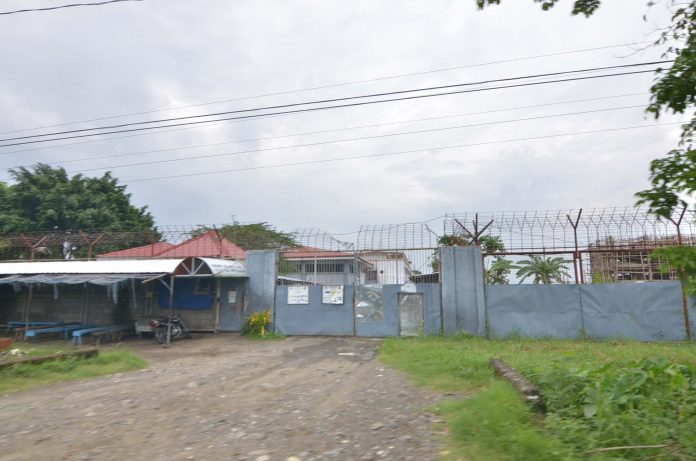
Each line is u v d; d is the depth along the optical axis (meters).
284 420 6.03
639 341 14.84
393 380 8.73
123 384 8.77
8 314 21.45
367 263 17.97
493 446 4.54
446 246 16.72
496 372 8.06
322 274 19.59
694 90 4.12
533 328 15.81
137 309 19.95
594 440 4.20
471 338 15.52
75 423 6.05
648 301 15.19
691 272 3.47
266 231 26.33
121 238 22.80
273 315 17.95
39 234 24.55
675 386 5.06
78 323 20.20
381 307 17.02
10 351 12.06
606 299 15.48
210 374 9.77
